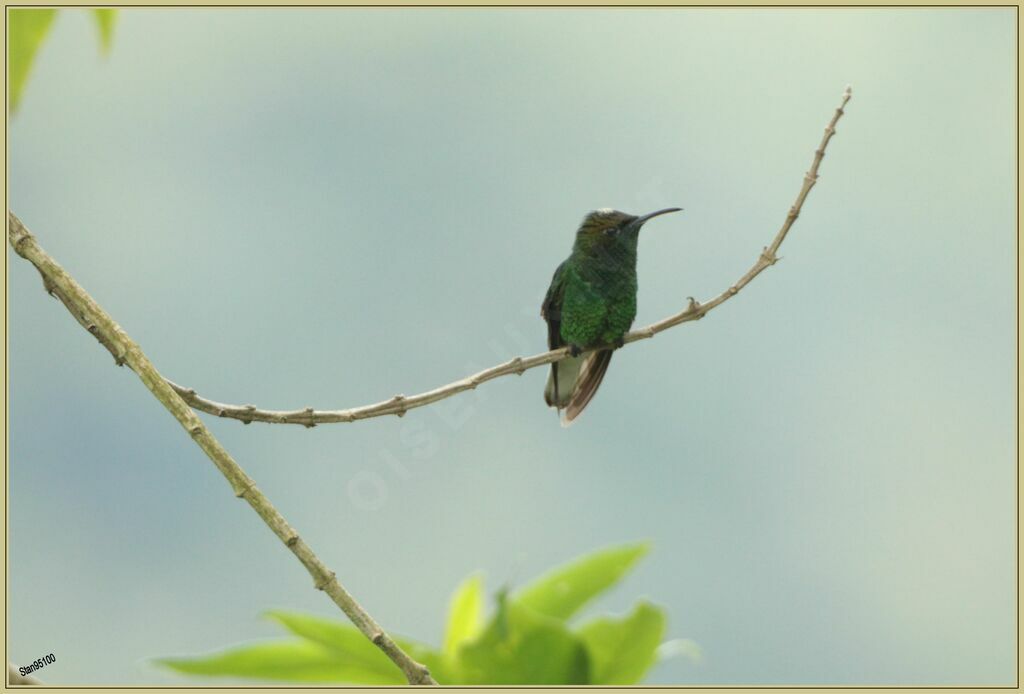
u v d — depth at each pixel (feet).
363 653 11.35
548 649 10.88
